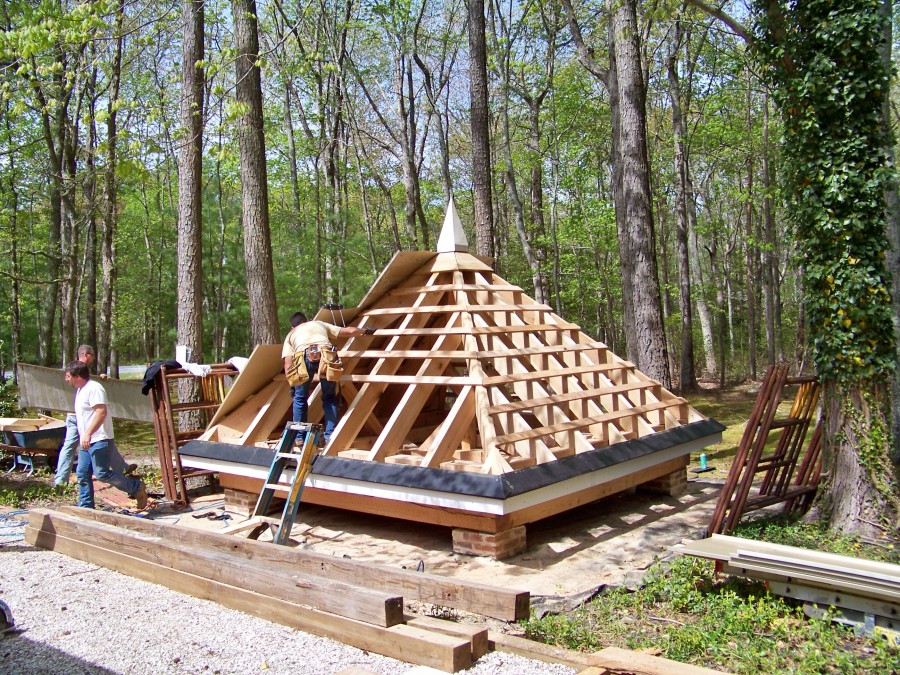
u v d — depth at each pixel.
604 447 7.17
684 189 21.53
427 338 8.93
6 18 10.34
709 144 23.94
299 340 7.43
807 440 12.01
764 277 28.25
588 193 27.80
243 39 11.32
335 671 3.78
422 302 8.12
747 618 4.52
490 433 6.24
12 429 10.25
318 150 22.36
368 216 23.91
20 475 10.19
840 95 6.25
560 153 26.58
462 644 3.78
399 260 8.09
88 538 6.15
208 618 4.61
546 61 24.41
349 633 4.14
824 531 6.43
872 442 6.25
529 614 4.40
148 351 29.73
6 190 18.62
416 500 6.17
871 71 6.21
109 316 18.45
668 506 7.96
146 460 11.72
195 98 11.58
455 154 32.19
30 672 3.82
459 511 6.22
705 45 22.89
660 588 5.19
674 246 36.84
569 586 5.45
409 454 7.23
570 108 23.48
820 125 6.41
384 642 3.98
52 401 11.66
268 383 8.47
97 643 4.21
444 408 9.88
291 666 3.85
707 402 18.81
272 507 8.00
